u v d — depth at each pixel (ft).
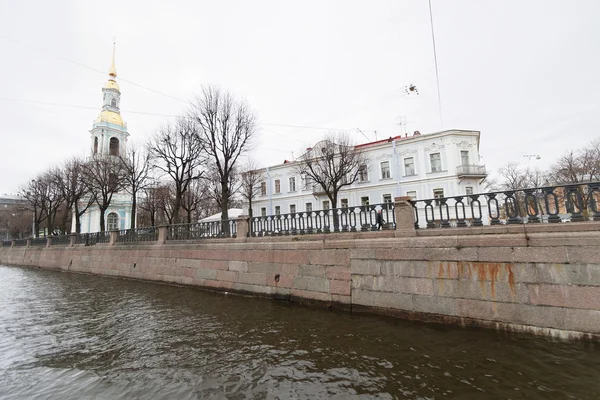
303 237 30.45
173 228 46.55
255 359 17.62
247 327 23.49
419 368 15.60
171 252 44.88
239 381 15.11
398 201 24.76
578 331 17.31
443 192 79.61
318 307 27.86
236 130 63.10
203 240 40.73
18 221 172.96
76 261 66.64
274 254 32.27
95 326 25.32
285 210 108.17
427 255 22.77
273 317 25.77
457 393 13.23
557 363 15.37
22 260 89.15
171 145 64.08
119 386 14.98
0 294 41.06
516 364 15.51
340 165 78.38
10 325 26.02
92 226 124.57
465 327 20.68
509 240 19.85
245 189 109.40
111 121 125.08
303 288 29.32
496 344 17.99
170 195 105.91
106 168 81.82
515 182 145.18
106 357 18.72
